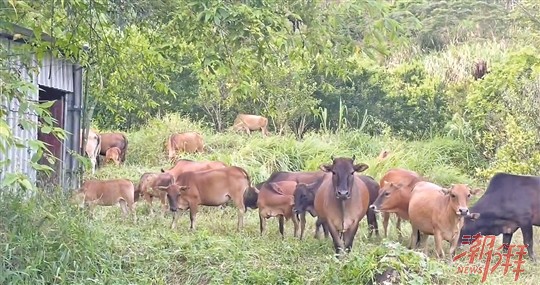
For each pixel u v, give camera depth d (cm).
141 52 1039
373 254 804
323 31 848
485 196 988
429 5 3008
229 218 1220
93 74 1204
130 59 1053
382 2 825
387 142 1820
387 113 2122
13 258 778
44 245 805
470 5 2972
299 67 1983
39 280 766
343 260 831
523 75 1650
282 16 834
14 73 784
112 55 1023
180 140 1753
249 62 914
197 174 1082
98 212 1156
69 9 887
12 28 764
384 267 773
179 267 856
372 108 2120
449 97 2103
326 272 802
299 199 1013
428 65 2338
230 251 893
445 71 2289
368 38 840
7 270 754
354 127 2122
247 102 2167
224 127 2216
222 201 1089
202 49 868
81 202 1094
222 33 825
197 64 1028
